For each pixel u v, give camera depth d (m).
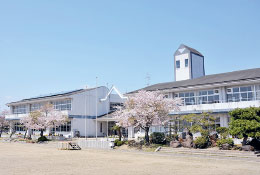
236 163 16.67
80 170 14.14
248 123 20.14
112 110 51.28
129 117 26.45
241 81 27.98
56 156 21.12
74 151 25.50
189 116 25.62
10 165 16.11
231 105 28.58
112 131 48.59
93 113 48.03
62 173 13.24
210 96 31.34
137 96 27.27
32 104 55.56
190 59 43.69
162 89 34.41
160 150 24.02
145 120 26.02
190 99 33.00
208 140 24.06
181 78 44.38
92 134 47.16
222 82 29.33
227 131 23.16
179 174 12.89
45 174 12.95
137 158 19.59
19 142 38.97
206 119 25.77
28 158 19.81
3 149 27.84
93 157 20.34
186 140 24.80
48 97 50.38
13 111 61.47
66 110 44.25
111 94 51.62
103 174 12.93
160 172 13.45
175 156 20.39
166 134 30.78
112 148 27.33
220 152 20.67
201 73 46.03
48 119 39.53
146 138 26.69
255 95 27.97
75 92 47.50
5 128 61.91
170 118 28.73
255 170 13.99
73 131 44.47
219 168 14.70
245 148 20.39
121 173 13.20
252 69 33.47
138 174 12.91
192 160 18.22
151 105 26.16
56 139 39.81
